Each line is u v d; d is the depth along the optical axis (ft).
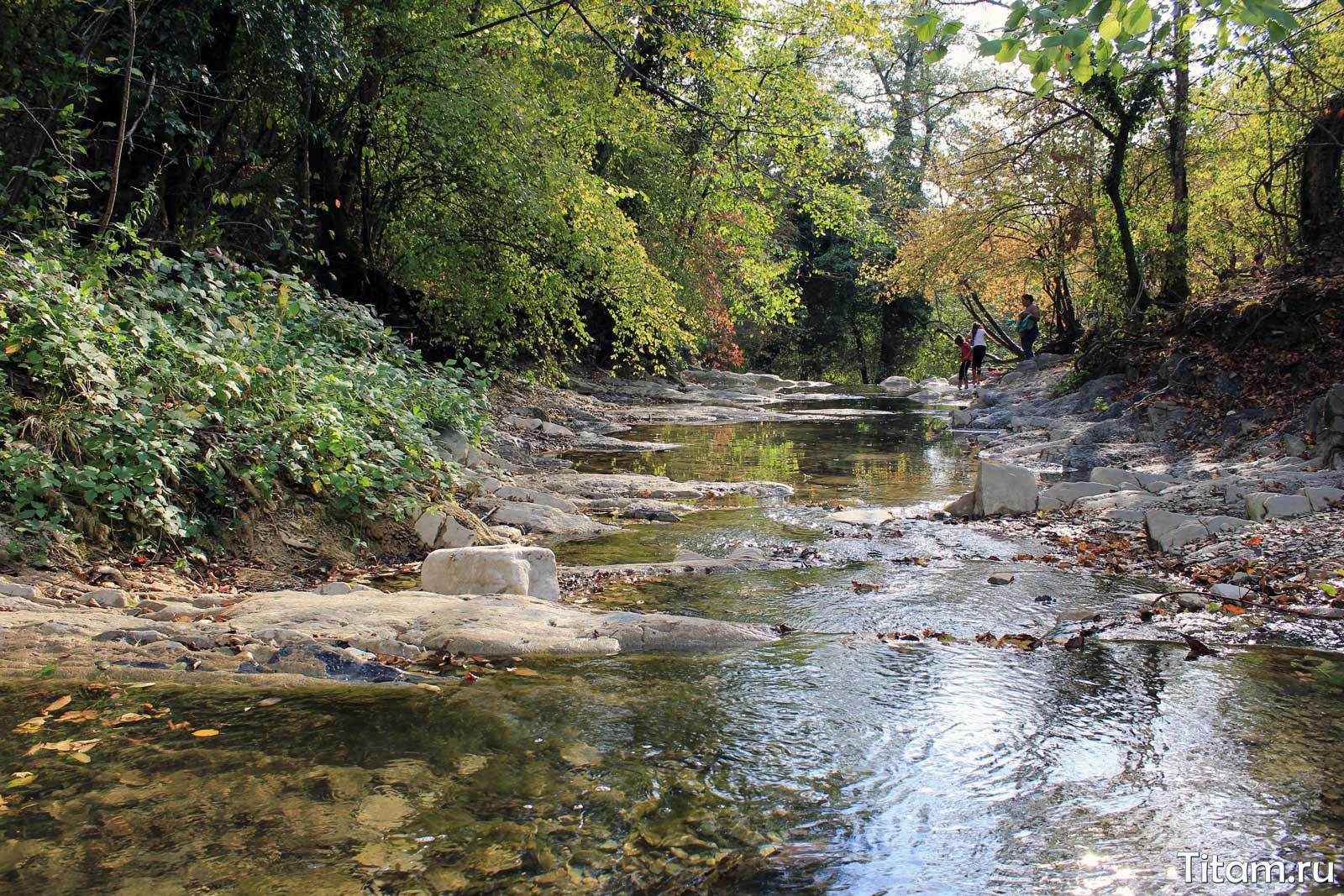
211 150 38.27
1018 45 14.06
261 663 13.73
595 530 27.68
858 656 15.44
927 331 160.25
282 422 23.31
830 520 29.30
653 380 89.86
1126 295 61.72
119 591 16.83
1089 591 20.26
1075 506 30.53
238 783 9.95
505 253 47.52
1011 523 28.55
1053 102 62.64
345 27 42.19
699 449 49.26
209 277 26.68
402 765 10.59
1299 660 15.37
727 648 15.79
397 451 25.30
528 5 45.44
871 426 62.90
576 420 59.41
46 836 8.75
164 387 21.54
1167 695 13.62
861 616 18.26
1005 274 91.50
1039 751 11.58
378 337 35.29
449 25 43.78
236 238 40.22
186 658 13.74
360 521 23.49
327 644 14.32
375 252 50.85
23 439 18.89
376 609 16.55
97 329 21.53
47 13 30.73
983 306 118.93
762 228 84.28
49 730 11.21
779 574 22.17
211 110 37.14
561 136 52.60
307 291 32.68
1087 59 13.74
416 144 45.75
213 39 34.71
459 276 46.80
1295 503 24.79
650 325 53.31
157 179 33.99
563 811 9.65
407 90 43.29
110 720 11.59
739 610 18.71
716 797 10.16
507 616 16.43
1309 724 12.48
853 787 10.50
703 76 57.98
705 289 79.41
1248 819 9.82
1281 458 32.86
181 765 10.37
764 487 35.68
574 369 84.12
